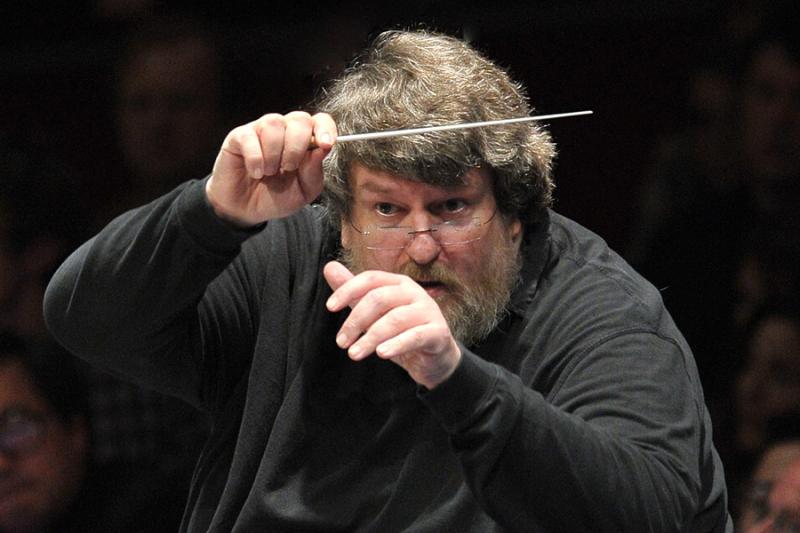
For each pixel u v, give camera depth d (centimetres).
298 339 782
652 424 680
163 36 1418
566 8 1515
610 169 1484
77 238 1310
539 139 768
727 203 1341
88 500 1144
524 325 757
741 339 1178
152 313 714
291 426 768
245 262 800
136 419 1200
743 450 1155
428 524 738
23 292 1276
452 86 728
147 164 1412
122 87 1434
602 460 643
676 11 1495
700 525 759
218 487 795
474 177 723
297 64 1496
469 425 630
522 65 1520
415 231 717
